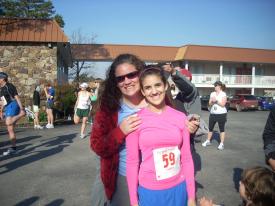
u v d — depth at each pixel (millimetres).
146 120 2566
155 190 2543
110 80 2865
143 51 40562
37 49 19188
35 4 38719
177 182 2602
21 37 18781
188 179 2652
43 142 10750
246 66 43125
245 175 2553
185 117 2686
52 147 9891
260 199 2422
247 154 9070
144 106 2896
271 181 2420
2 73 8633
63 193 5703
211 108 10070
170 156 2557
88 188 5961
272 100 30844
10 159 8305
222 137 9836
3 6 33469
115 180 2768
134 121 2553
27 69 19141
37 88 14500
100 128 2727
